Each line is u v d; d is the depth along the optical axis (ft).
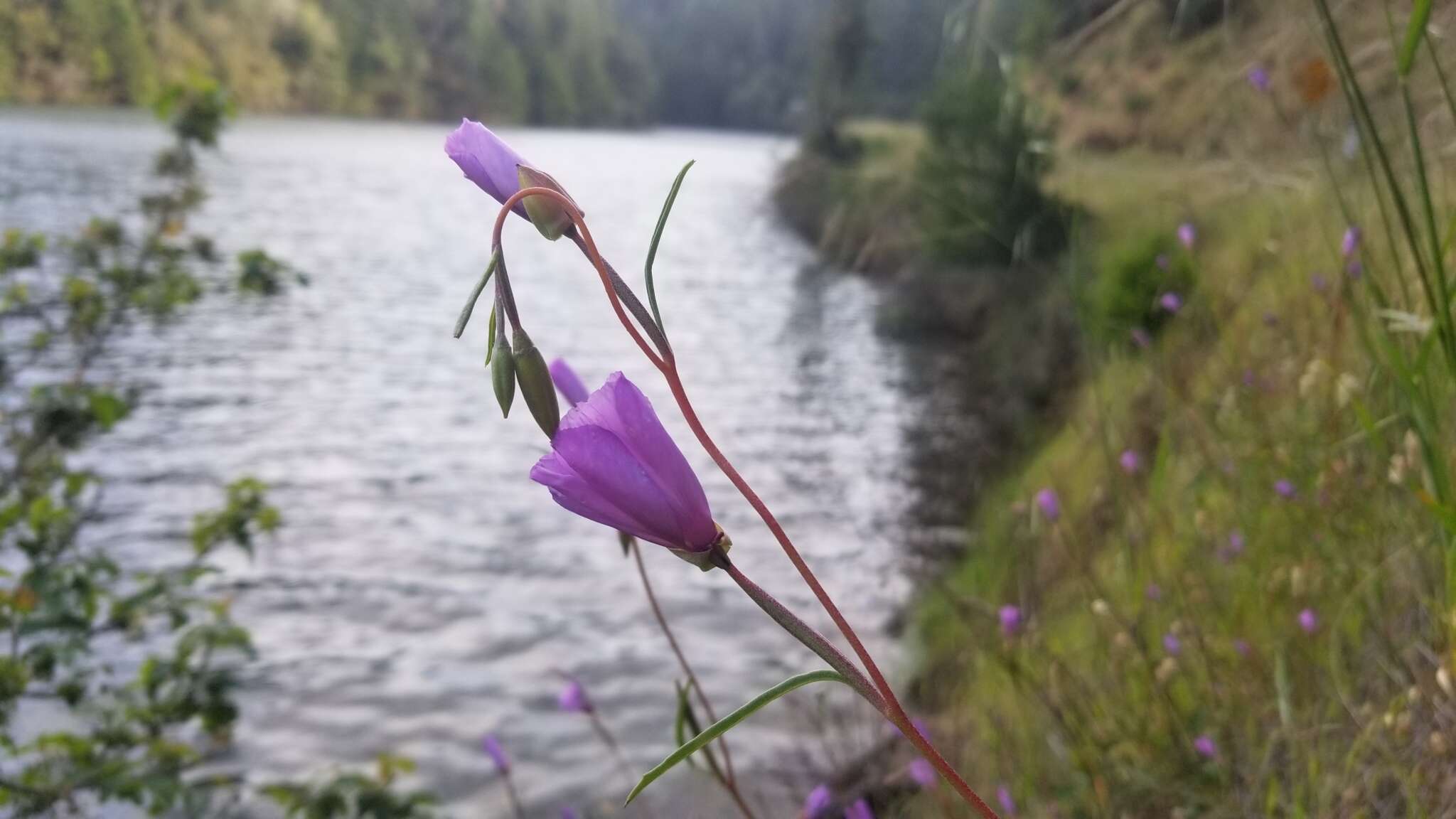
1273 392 9.37
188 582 10.21
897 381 48.08
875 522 29.30
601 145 239.30
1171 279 15.34
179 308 12.40
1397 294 6.35
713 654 22.06
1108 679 8.64
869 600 23.38
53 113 150.82
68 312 11.69
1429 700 5.36
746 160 214.48
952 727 13.00
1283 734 6.31
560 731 18.92
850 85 79.00
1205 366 11.69
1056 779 8.53
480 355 55.57
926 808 10.65
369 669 21.53
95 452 35.42
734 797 4.75
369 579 26.58
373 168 148.15
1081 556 10.57
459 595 25.80
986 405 36.52
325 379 48.73
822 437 40.24
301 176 130.11
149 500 31.30
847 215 39.70
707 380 49.49
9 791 8.57
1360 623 6.72
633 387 2.48
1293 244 10.59
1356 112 4.63
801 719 16.35
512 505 32.86
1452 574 4.82
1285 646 6.95
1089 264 19.13
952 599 11.02
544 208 2.34
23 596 8.89
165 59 157.69
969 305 47.32
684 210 123.03
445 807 16.53
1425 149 6.86
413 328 61.31
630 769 17.22
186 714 9.93
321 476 34.99
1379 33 6.89
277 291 11.66
